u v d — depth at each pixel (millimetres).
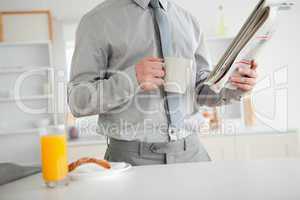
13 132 3061
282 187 654
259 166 885
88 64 1157
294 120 3148
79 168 854
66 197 662
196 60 1354
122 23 1189
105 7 1217
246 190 642
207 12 3283
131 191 678
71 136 2926
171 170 883
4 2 3223
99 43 1173
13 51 3223
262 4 827
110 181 785
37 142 3186
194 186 692
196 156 1173
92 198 642
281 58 3219
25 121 3203
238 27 3283
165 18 1196
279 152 2750
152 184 731
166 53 1178
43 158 754
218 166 910
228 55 953
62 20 3242
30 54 3229
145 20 1202
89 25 1191
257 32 877
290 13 3223
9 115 3209
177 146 1131
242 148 2734
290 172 792
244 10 3283
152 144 1110
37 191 728
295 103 3182
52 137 752
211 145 2713
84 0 3246
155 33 1204
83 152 2682
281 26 3225
